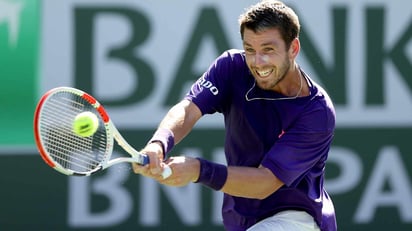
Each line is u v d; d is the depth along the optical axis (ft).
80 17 78.02
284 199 44.19
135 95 77.92
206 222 78.28
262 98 43.01
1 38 77.41
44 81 77.61
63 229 77.97
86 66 77.87
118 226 77.92
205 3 78.28
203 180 39.45
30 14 77.77
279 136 42.91
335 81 78.54
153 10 78.18
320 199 44.68
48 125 41.32
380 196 78.59
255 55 40.45
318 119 42.16
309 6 78.38
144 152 39.58
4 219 77.71
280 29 40.16
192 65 78.18
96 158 42.06
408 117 78.74
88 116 39.22
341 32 78.54
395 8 78.79
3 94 77.30
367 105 78.64
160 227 78.07
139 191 77.97
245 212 45.01
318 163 44.09
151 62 78.13
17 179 77.77
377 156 78.64
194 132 77.92
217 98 44.55
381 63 78.69
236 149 44.86
